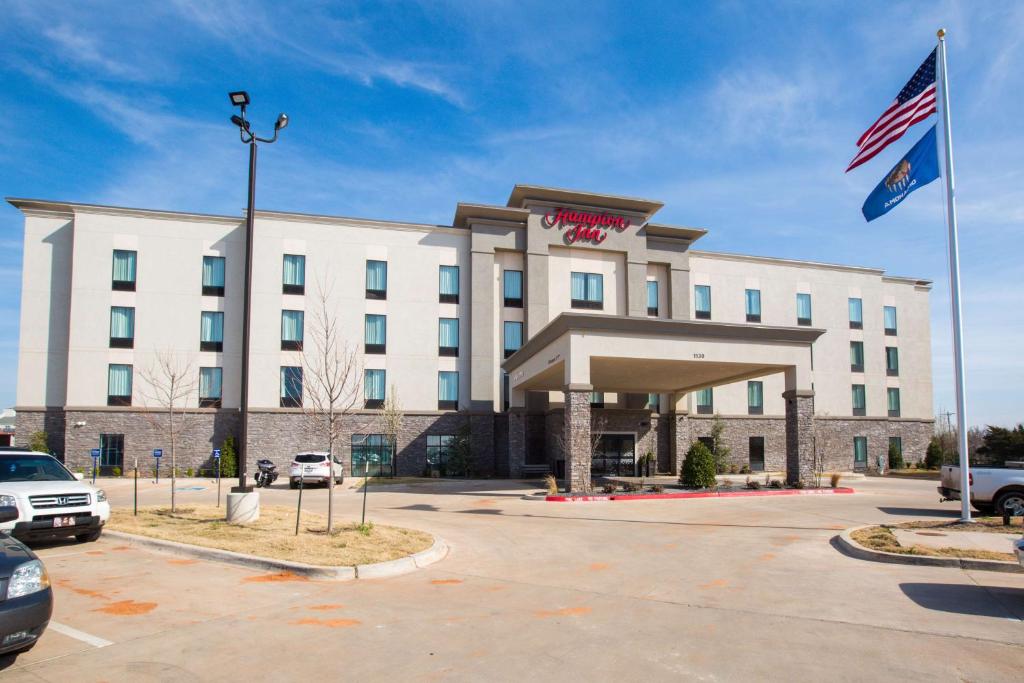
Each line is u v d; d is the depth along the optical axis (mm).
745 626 7418
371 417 35688
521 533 14859
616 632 7176
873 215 16266
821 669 6000
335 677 5816
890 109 15977
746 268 42688
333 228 36438
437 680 5742
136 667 6027
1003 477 16172
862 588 9312
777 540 13727
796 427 25750
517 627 7363
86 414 33375
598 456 35875
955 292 14578
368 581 9805
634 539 13984
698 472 24750
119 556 11406
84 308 33906
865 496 24062
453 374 37125
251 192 15219
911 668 6027
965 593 8938
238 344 35219
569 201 38250
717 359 24969
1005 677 5793
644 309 38625
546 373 28734
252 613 7891
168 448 34000
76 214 34156
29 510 11484
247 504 14367
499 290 38000
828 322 44188
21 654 6359
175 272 35031
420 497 23484
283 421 34812
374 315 36500
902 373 46062
